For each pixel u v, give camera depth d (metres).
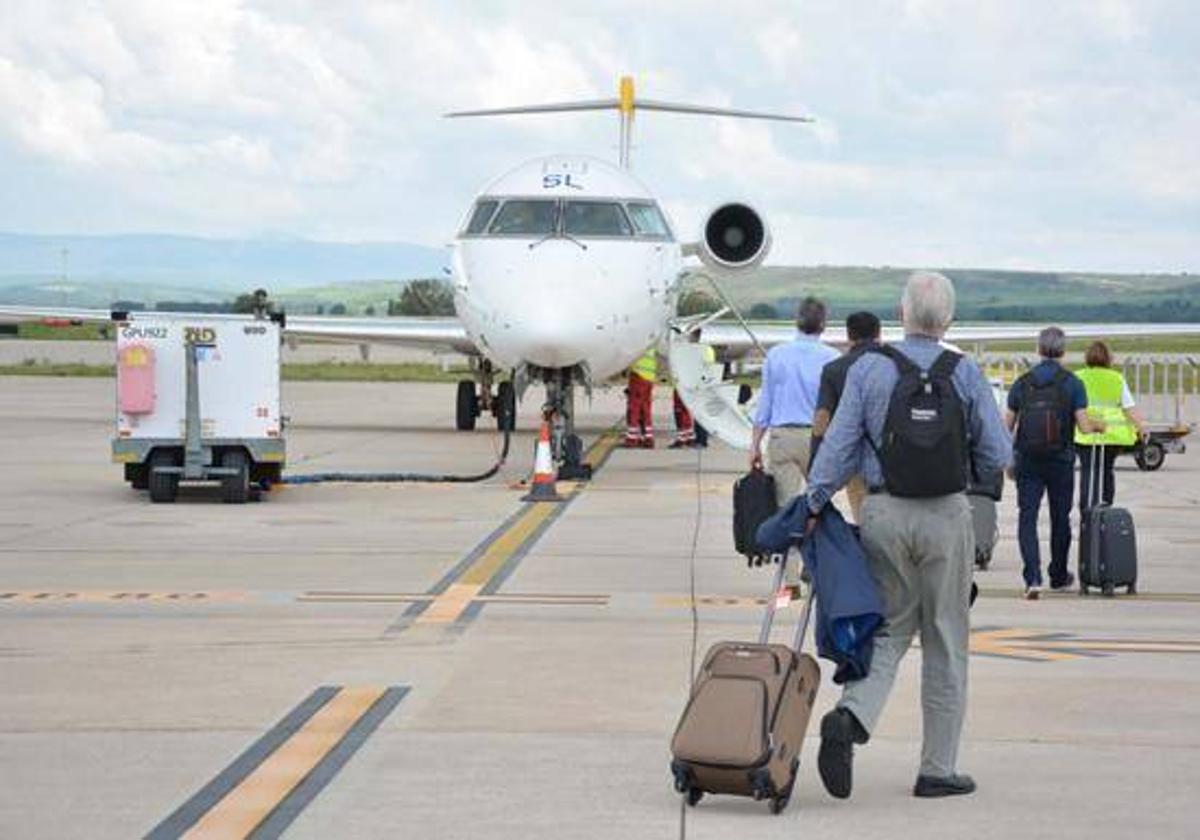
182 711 10.50
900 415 8.80
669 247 28.17
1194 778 9.17
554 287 25.80
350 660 12.12
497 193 27.55
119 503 22.53
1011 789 8.98
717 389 28.23
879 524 8.93
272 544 18.52
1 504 22.33
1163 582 16.70
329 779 9.01
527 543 18.77
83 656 12.21
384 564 17.06
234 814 8.38
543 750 9.62
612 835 8.13
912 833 8.23
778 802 8.49
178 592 15.19
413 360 109.12
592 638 13.08
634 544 18.73
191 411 22.20
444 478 25.67
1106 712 10.69
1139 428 18.39
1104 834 8.20
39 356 96.69
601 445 34.59
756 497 10.27
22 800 8.59
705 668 8.66
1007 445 8.99
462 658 12.23
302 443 33.81
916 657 12.41
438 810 8.48
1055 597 15.75
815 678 8.88
